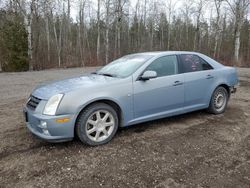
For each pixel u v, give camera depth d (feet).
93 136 12.51
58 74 49.49
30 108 12.35
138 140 13.17
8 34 70.18
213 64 17.81
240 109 19.54
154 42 159.12
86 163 10.72
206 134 14.12
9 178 9.59
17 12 73.67
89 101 11.89
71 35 131.85
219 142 13.04
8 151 11.87
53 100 11.46
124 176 9.72
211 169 10.32
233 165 10.67
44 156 11.35
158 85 14.26
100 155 11.44
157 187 9.04
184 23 152.05
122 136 13.70
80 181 9.38
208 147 12.41
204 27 135.85
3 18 73.92
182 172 10.05
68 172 10.00
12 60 69.77
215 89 17.54
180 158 11.23
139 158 11.18
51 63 92.99
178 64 15.60
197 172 10.07
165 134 14.05
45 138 11.43
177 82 15.11
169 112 15.12
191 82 15.87
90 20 127.44
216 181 9.45
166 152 11.80
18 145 12.53
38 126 11.56
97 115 12.44
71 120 11.55
